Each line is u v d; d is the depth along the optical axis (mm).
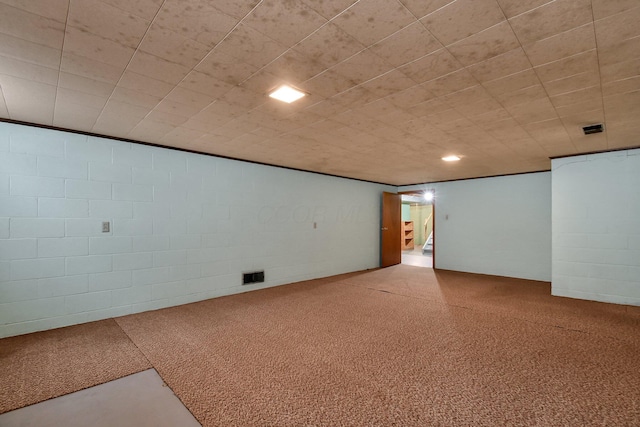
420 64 1924
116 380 2182
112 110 2717
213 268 4430
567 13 1428
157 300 3883
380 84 2199
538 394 2004
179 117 2900
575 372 2285
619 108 2623
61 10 1418
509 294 4699
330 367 2371
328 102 2535
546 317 3574
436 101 2506
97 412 1821
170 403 1914
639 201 3990
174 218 4047
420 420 1748
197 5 1384
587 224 4328
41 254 3098
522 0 1342
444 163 5102
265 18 1483
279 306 4031
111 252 3531
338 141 3736
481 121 2984
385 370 2326
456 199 6961
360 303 4188
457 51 1776
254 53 1803
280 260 5332
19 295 2982
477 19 1485
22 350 2641
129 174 3678
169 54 1812
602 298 4223
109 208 3523
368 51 1778
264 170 5102
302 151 4262
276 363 2439
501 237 6246
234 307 3975
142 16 1466
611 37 1612
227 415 1793
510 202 6141
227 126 3172
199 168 4297
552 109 2662
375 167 5484
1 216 2895
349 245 6750
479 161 4922
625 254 4074
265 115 2840
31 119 2938
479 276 6234
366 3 1371
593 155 4277
